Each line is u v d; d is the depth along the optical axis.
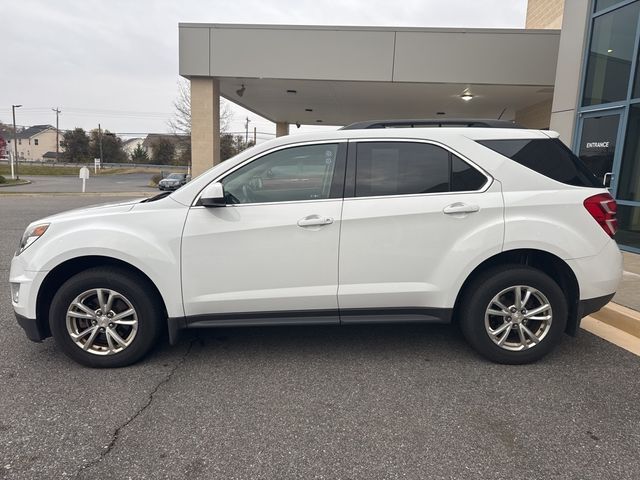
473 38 11.23
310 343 4.06
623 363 3.66
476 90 12.73
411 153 3.53
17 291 3.46
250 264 3.43
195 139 12.38
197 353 3.84
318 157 3.52
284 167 3.51
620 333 4.29
